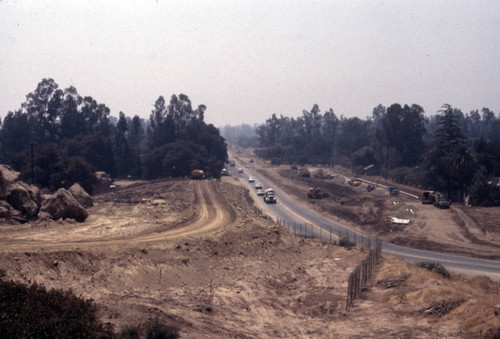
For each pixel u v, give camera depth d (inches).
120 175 6166.3
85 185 3688.5
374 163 6963.6
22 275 959.0
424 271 1401.3
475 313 877.2
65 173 3646.7
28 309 618.8
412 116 6535.4
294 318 1009.5
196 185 4269.2
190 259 1373.0
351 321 949.2
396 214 3147.1
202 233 1765.5
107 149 5531.5
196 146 5890.8
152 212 2447.1
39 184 3676.2
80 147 5423.2
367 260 1331.2
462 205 3533.5
